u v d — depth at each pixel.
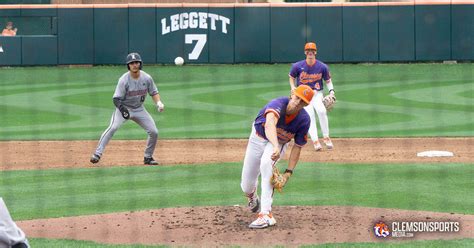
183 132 58.00
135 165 44.50
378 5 97.38
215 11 98.62
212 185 38.28
